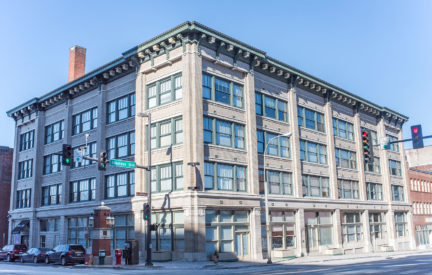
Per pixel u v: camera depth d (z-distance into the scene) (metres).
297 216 39.91
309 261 32.31
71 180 43.75
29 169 50.00
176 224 31.28
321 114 46.47
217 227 31.53
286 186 39.59
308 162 42.81
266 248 35.78
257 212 34.66
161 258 30.34
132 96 37.62
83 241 40.78
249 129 35.56
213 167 32.28
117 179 38.22
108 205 37.75
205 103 32.44
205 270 24.81
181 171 31.67
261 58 37.38
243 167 34.84
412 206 60.41
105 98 40.75
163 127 33.69
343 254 42.72
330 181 45.50
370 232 50.62
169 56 33.66
